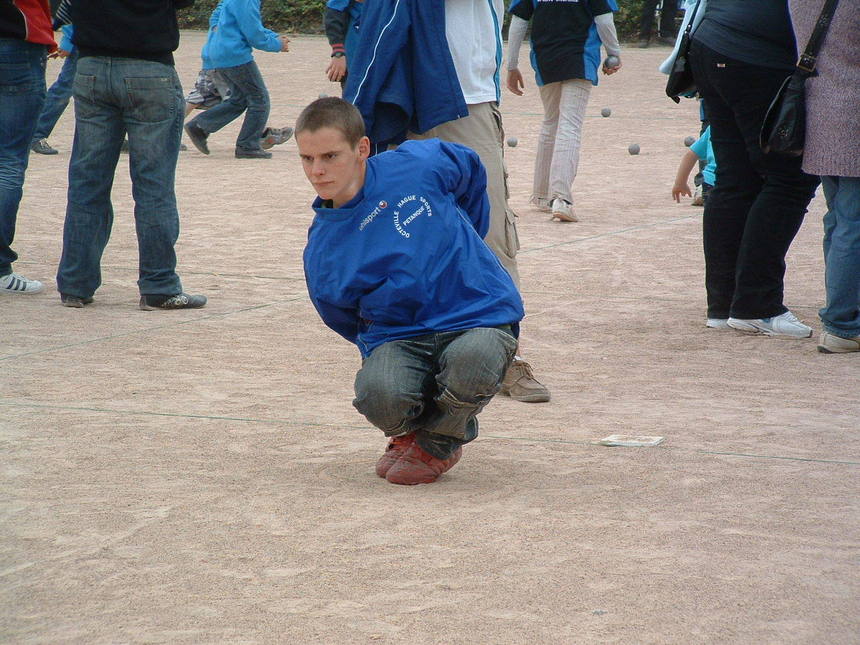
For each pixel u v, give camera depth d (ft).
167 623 12.50
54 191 50.37
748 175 27.84
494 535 14.94
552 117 46.19
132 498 16.55
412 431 17.48
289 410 21.48
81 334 27.53
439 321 16.65
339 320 17.25
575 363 25.20
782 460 18.22
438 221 16.57
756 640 11.94
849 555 14.21
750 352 26.13
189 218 45.16
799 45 24.80
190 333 27.76
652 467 17.92
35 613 12.85
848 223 25.20
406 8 21.66
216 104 64.80
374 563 14.05
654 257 37.65
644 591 13.14
